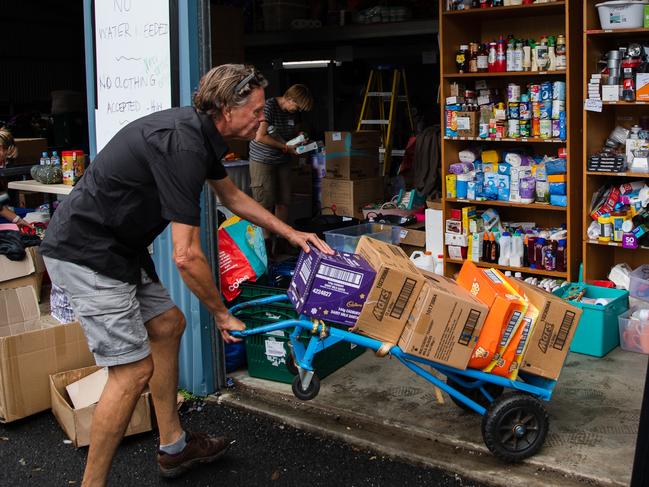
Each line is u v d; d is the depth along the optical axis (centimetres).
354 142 705
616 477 303
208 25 378
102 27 404
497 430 311
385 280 297
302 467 331
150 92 387
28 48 1192
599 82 462
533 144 546
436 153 624
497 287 316
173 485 321
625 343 445
